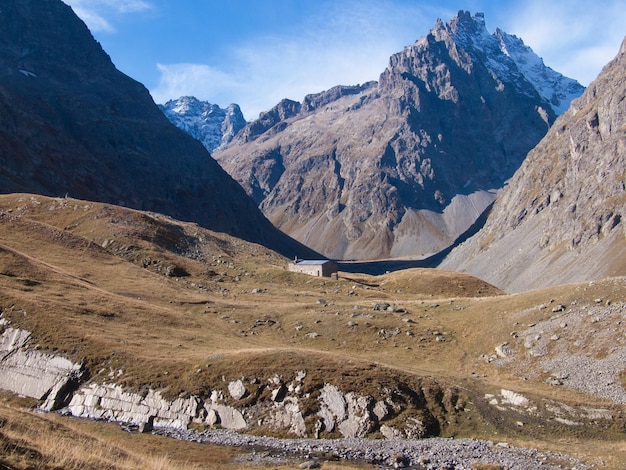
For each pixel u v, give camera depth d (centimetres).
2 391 6581
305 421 5944
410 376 6825
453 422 6075
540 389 6919
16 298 7806
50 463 2914
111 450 3797
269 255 18038
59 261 11375
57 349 6888
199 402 6188
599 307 8300
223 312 10400
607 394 6544
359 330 9369
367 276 17675
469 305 10462
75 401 6366
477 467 4747
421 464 4919
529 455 5053
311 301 11862
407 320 9756
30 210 15412
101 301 9038
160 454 4934
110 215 15462
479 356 8350
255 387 6328
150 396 6269
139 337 7812
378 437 5769
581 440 5569
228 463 4862
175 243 15362
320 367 6656
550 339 8006
